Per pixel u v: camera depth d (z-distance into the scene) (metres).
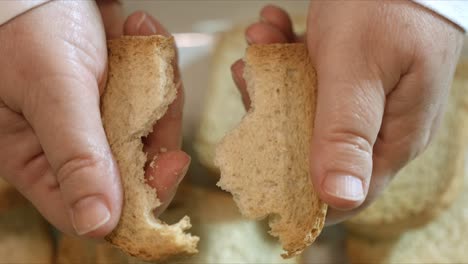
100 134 0.31
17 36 0.31
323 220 0.31
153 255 0.31
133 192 0.32
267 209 0.32
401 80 0.33
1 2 0.31
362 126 0.30
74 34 0.32
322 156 0.30
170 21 0.45
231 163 0.32
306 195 0.32
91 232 0.30
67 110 0.30
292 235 0.32
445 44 0.32
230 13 0.45
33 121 0.32
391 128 0.34
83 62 0.32
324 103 0.31
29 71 0.31
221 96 0.45
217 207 0.44
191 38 0.45
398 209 0.44
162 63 0.32
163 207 0.35
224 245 0.43
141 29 0.39
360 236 0.45
